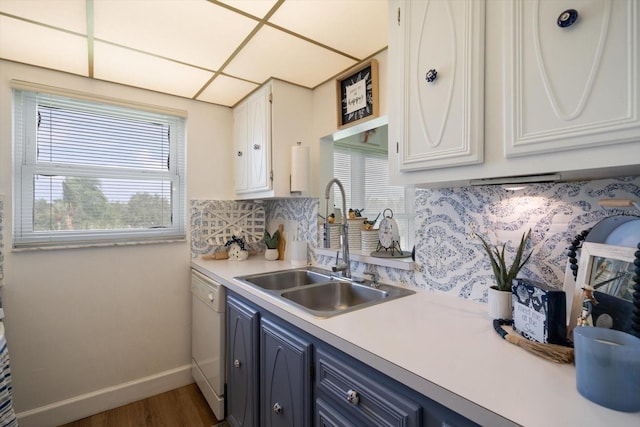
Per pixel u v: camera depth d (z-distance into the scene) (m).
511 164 0.83
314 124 2.14
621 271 0.77
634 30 0.62
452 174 0.97
